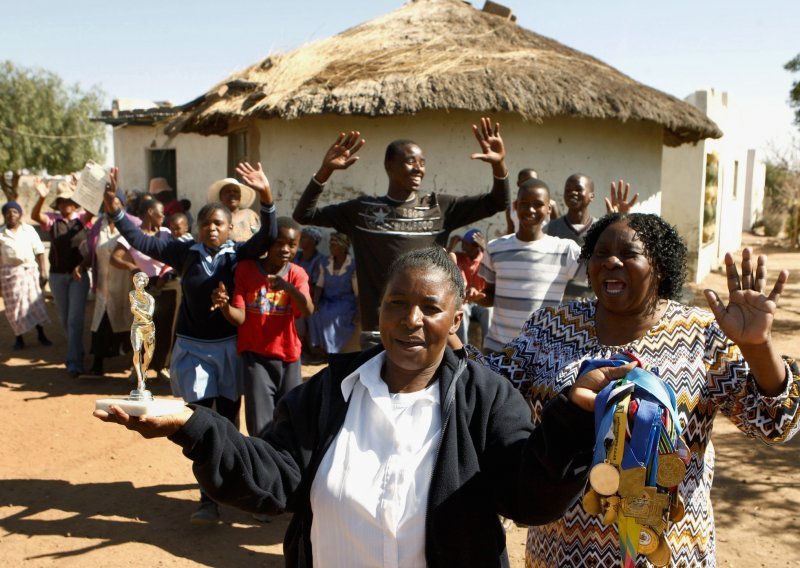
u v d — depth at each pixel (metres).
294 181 9.38
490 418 1.99
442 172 9.11
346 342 8.52
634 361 1.99
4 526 4.59
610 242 2.44
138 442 6.15
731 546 4.45
